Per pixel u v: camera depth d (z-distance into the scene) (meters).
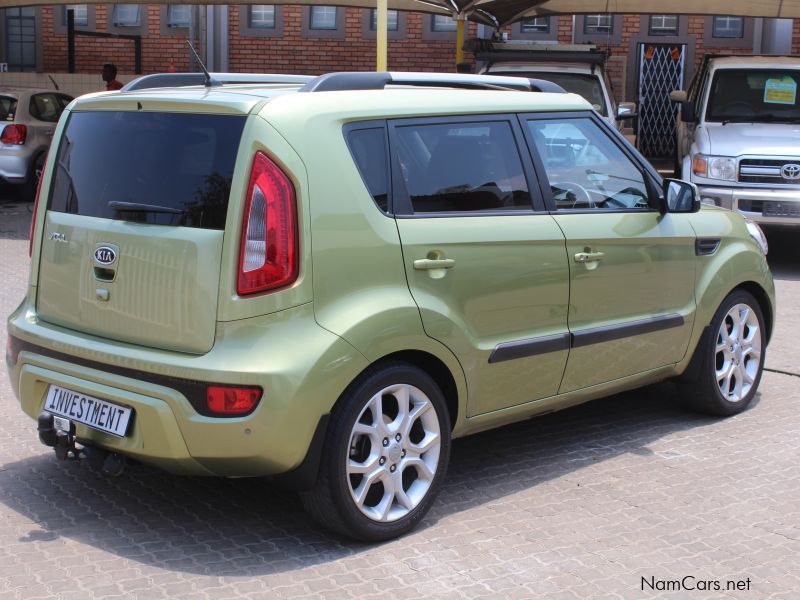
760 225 11.26
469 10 13.88
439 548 4.26
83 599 3.77
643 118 19.31
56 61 20.53
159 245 4.03
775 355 7.63
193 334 3.94
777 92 12.35
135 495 4.78
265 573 4.00
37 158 16.30
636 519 4.60
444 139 4.53
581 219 5.03
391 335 4.13
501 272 4.60
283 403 3.83
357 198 4.12
